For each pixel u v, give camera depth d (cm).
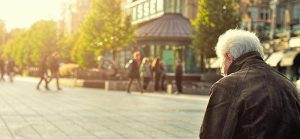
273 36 3794
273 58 3497
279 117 254
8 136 781
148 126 954
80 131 860
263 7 4488
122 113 1213
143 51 3522
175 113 1245
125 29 3531
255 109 255
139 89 2439
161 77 2538
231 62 287
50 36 6075
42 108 1300
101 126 938
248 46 283
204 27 3048
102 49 3581
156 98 1873
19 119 1029
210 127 261
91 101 1614
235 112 257
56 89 2406
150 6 4528
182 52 3419
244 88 264
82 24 3728
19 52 6994
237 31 292
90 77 2948
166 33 3428
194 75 3384
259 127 252
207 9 3044
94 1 3584
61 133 829
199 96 2088
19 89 2294
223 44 289
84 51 4147
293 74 3397
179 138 802
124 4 5284
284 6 4412
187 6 4606
